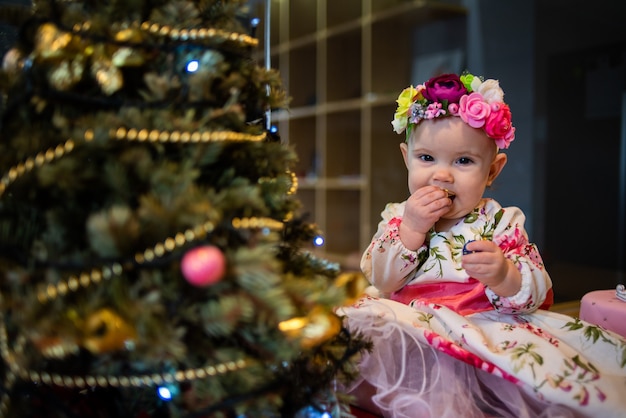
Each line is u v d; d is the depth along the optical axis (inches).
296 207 25.9
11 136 20.9
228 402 20.6
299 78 124.6
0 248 19.5
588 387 26.9
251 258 18.7
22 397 20.6
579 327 31.7
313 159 125.7
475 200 34.5
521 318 33.0
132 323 17.8
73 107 20.8
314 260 26.3
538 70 97.7
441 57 110.0
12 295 18.4
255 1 37.4
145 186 20.5
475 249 31.3
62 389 23.8
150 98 20.7
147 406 23.0
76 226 20.2
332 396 23.8
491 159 34.8
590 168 98.3
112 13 21.8
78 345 18.4
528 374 27.4
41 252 18.7
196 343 20.4
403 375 29.4
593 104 97.0
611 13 93.7
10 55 21.5
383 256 35.4
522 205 101.0
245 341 21.5
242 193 20.8
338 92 120.6
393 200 113.6
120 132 19.3
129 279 19.3
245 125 24.0
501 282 31.1
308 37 121.4
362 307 32.0
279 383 21.7
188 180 19.6
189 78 21.0
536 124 98.1
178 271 19.1
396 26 113.2
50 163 19.3
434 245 35.9
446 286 35.4
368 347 26.1
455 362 29.9
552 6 96.7
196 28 22.0
